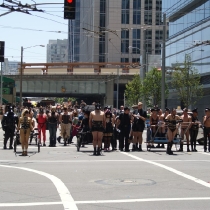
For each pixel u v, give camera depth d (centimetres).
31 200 941
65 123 2359
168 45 6197
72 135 2509
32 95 9419
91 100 11162
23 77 7981
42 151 2012
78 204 905
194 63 5209
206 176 1279
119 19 9981
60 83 7962
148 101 5700
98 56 11419
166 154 1898
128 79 8025
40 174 1293
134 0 9975
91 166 1476
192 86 4616
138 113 2064
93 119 1845
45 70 8638
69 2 1992
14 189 1062
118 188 1083
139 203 916
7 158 1711
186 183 1160
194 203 919
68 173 1316
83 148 2178
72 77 7906
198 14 5081
